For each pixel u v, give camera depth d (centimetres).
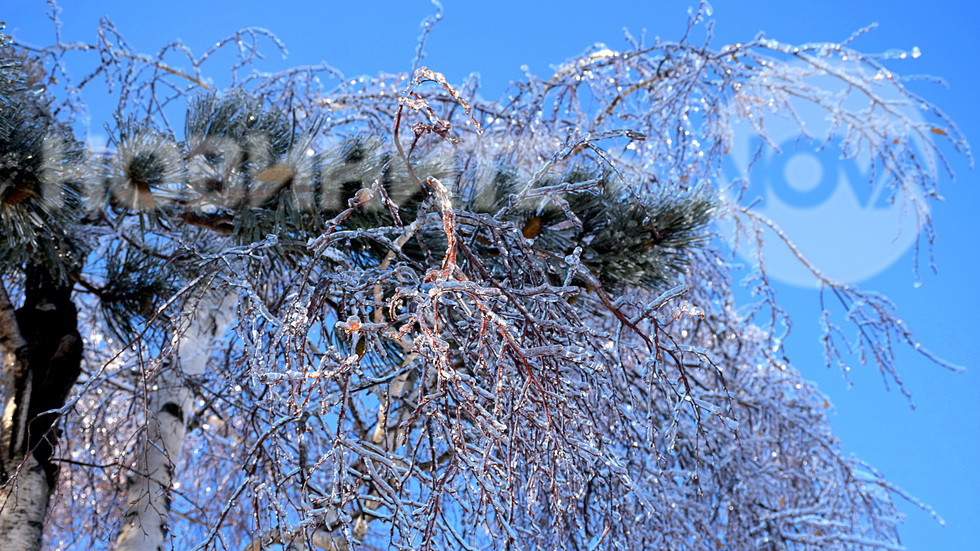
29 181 284
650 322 287
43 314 356
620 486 349
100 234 365
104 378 350
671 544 418
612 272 351
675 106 544
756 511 484
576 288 267
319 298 280
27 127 289
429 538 265
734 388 523
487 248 340
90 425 372
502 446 263
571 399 290
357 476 295
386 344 326
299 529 264
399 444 278
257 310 270
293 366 296
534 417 266
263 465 329
